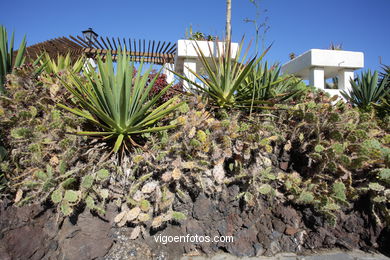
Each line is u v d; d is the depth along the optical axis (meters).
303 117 3.16
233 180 2.81
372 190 2.75
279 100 3.48
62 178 2.31
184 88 3.92
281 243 2.64
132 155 2.67
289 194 2.85
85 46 7.24
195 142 2.64
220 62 3.40
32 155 2.44
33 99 2.88
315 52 6.62
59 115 2.68
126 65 2.87
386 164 2.76
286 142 3.13
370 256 2.57
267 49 3.08
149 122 2.69
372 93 4.85
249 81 3.86
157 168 2.62
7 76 2.89
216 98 3.34
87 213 2.30
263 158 2.91
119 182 2.55
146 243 2.42
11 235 2.06
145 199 2.52
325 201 2.63
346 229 2.74
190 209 2.65
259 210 2.76
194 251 2.52
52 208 2.32
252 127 3.04
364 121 3.40
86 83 3.06
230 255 2.54
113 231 2.38
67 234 2.19
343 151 2.86
